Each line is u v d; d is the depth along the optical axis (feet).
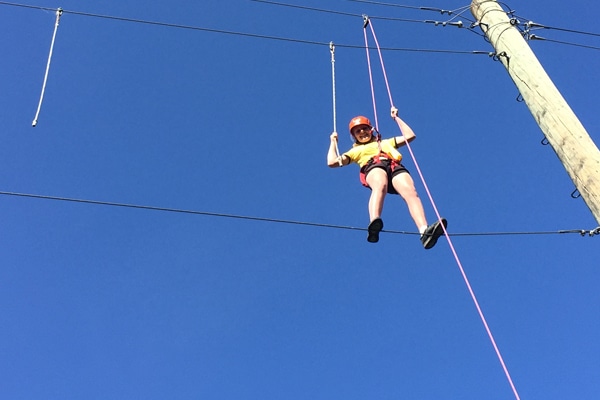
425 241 17.61
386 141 20.07
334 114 20.62
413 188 18.83
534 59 19.69
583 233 17.88
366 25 22.75
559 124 17.84
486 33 21.66
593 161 16.83
